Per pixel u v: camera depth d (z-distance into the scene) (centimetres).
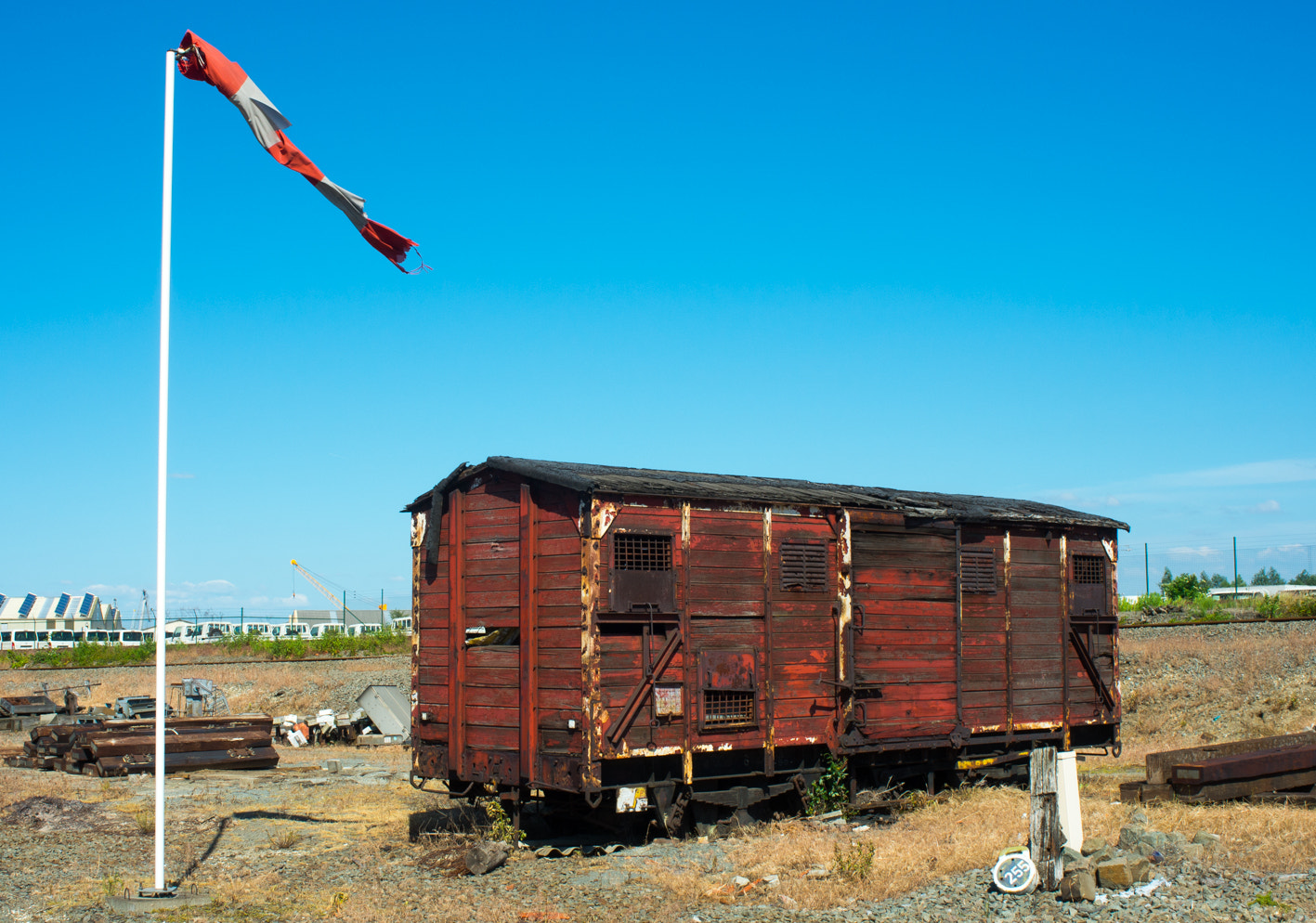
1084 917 770
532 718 1112
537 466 1145
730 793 1191
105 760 1914
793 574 1263
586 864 1045
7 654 5116
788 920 814
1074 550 1595
